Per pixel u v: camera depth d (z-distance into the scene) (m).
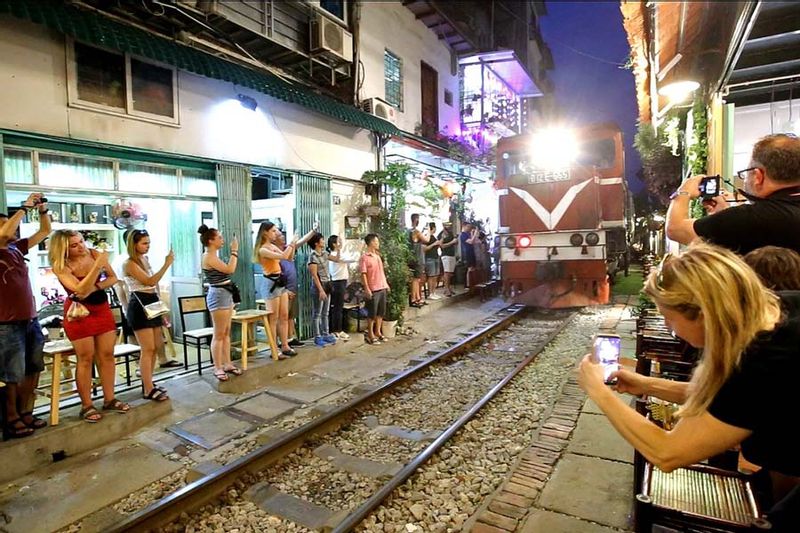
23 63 4.96
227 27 7.16
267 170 7.68
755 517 2.02
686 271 1.55
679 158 11.58
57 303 7.01
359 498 3.70
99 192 5.61
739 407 1.45
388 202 10.74
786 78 5.39
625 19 6.09
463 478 3.89
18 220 4.24
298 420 5.08
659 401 3.08
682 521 2.04
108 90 5.70
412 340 8.71
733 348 1.44
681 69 7.31
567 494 3.52
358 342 8.27
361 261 8.30
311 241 7.84
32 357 4.40
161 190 6.27
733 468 2.63
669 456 1.56
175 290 7.98
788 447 1.48
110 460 4.28
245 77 6.73
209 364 6.76
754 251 2.23
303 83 8.77
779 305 1.58
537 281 10.76
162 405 5.17
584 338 8.30
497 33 20.98
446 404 5.59
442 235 12.48
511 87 18.92
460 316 10.77
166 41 6.00
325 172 8.94
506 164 11.30
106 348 4.79
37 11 4.72
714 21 5.93
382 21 11.09
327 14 8.77
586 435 4.52
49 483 3.91
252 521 3.43
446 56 14.71
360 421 5.16
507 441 4.55
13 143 4.86
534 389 5.93
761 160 2.48
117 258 8.03
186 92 6.51
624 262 17.20
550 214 10.48
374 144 10.30
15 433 4.19
